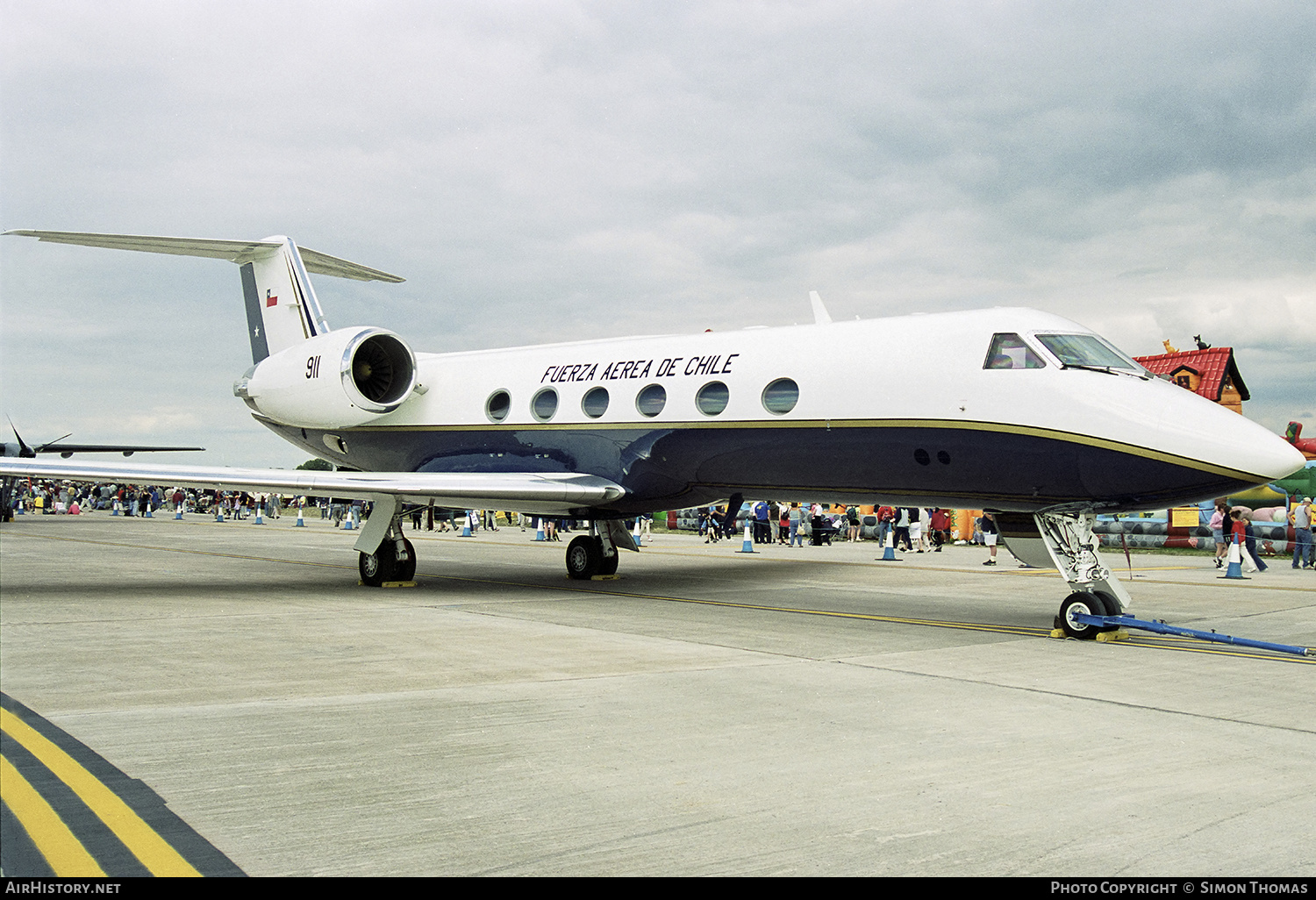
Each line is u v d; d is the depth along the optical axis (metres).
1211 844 4.26
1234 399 38.66
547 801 4.78
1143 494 10.52
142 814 4.52
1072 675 8.22
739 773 5.26
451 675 7.98
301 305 19.02
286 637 10.09
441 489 14.17
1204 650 9.76
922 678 8.00
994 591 15.90
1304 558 22.36
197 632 10.45
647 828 4.41
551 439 15.91
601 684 7.62
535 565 21.53
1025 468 11.12
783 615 12.41
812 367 13.05
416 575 18.72
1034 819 4.56
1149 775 5.27
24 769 5.19
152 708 6.71
